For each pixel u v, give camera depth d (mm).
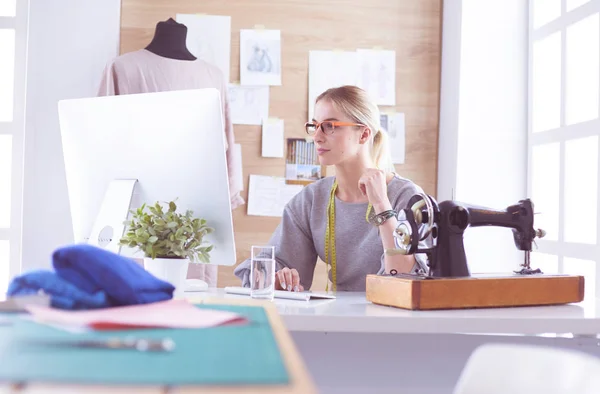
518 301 1718
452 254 1732
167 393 633
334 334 1637
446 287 1633
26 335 885
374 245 2256
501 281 1700
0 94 3455
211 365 749
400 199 2260
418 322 1491
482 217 1787
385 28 3652
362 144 2344
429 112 3672
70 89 3428
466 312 1590
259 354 816
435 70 3674
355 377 1639
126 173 1938
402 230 1742
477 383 1149
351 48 3635
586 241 2822
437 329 1494
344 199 2369
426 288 1612
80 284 1108
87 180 1993
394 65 3650
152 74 3215
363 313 1537
